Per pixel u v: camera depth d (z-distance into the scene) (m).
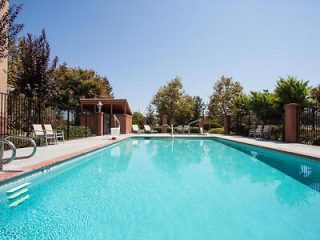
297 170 7.48
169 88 36.06
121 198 4.69
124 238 3.00
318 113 12.48
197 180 6.20
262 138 16.45
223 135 21.25
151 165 8.42
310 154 8.14
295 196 4.80
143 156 10.56
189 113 36.69
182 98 36.47
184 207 4.18
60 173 6.98
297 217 3.71
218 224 3.44
